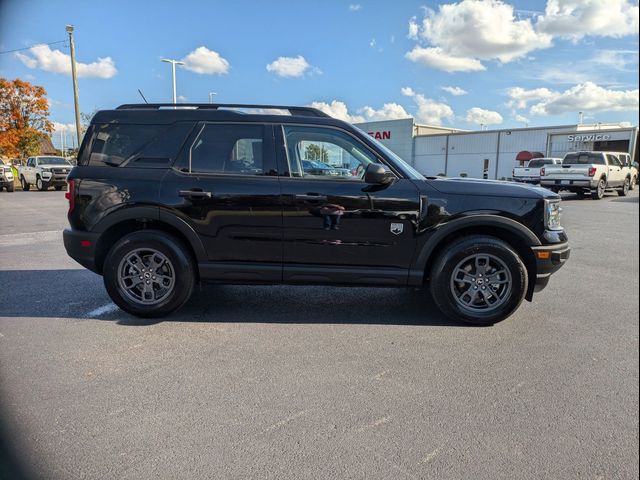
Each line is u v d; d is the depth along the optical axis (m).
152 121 4.41
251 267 4.32
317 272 4.29
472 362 3.54
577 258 7.45
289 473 2.27
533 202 4.20
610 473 2.29
